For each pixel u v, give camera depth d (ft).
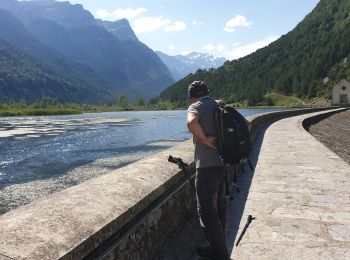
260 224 20.21
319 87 599.98
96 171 77.15
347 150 83.92
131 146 115.55
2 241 8.02
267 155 43.11
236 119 14.25
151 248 13.33
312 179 30.37
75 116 360.69
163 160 18.37
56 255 7.95
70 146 116.67
